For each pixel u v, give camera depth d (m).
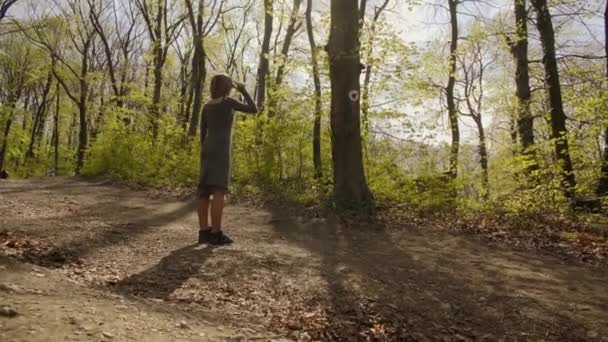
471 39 13.29
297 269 4.20
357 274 4.14
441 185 8.98
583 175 10.08
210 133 4.88
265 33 15.43
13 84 31.97
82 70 26.95
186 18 20.89
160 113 16.80
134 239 5.03
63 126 39.25
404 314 3.39
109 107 19.16
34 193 8.95
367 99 10.41
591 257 5.49
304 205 8.13
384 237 5.99
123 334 2.45
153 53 20.59
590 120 9.67
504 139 16.06
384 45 9.91
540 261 5.15
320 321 3.21
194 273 3.91
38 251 4.20
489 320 3.38
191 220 6.61
